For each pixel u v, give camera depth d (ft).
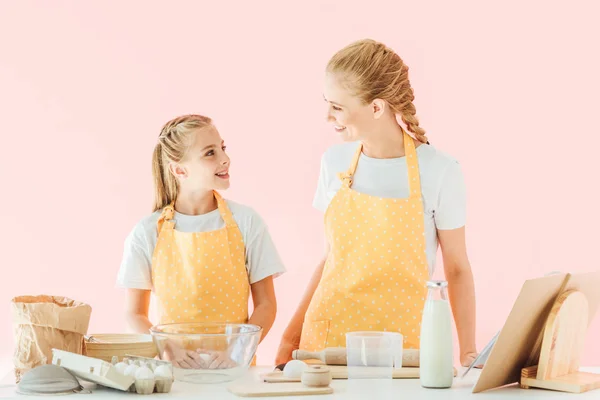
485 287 13.10
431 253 7.73
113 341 6.38
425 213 7.66
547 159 13.07
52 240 13.02
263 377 5.85
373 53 7.57
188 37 13.25
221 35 13.28
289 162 13.16
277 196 13.17
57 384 5.44
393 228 7.52
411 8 13.23
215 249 8.18
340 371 6.00
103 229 13.07
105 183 13.11
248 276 8.52
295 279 13.08
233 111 13.23
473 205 13.16
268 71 13.21
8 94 13.10
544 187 13.06
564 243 13.01
